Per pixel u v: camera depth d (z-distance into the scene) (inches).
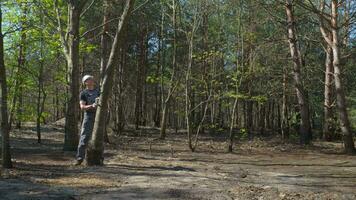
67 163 456.8
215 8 947.3
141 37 1366.9
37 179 343.0
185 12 1079.6
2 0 688.4
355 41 1171.9
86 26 1003.9
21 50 767.1
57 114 1606.8
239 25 842.2
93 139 432.1
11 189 301.3
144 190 312.8
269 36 1050.7
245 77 787.4
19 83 783.1
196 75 950.4
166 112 1015.6
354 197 318.3
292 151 777.6
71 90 613.6
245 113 1647.4
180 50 1216.2
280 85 1123.9
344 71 1146.7
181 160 556.4
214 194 307.7
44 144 723.4
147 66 1508.4
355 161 609.9
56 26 729.6
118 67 1184.2
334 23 810.2
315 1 1053.2
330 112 1051.9
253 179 392.8
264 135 1371.8
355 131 1129.4
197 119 1373.0
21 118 818.8
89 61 1263.5
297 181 392.8
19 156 515.2
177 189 319.6
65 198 280.7
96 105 430.6
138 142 880.9
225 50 976.9
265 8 932.6
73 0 632.4
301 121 965.8
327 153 750.5
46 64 880.9
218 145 868.6
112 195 293.7
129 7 424.8
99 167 420.8
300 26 1149.1
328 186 367.6
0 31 377.1
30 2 689.6
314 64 1231.5
